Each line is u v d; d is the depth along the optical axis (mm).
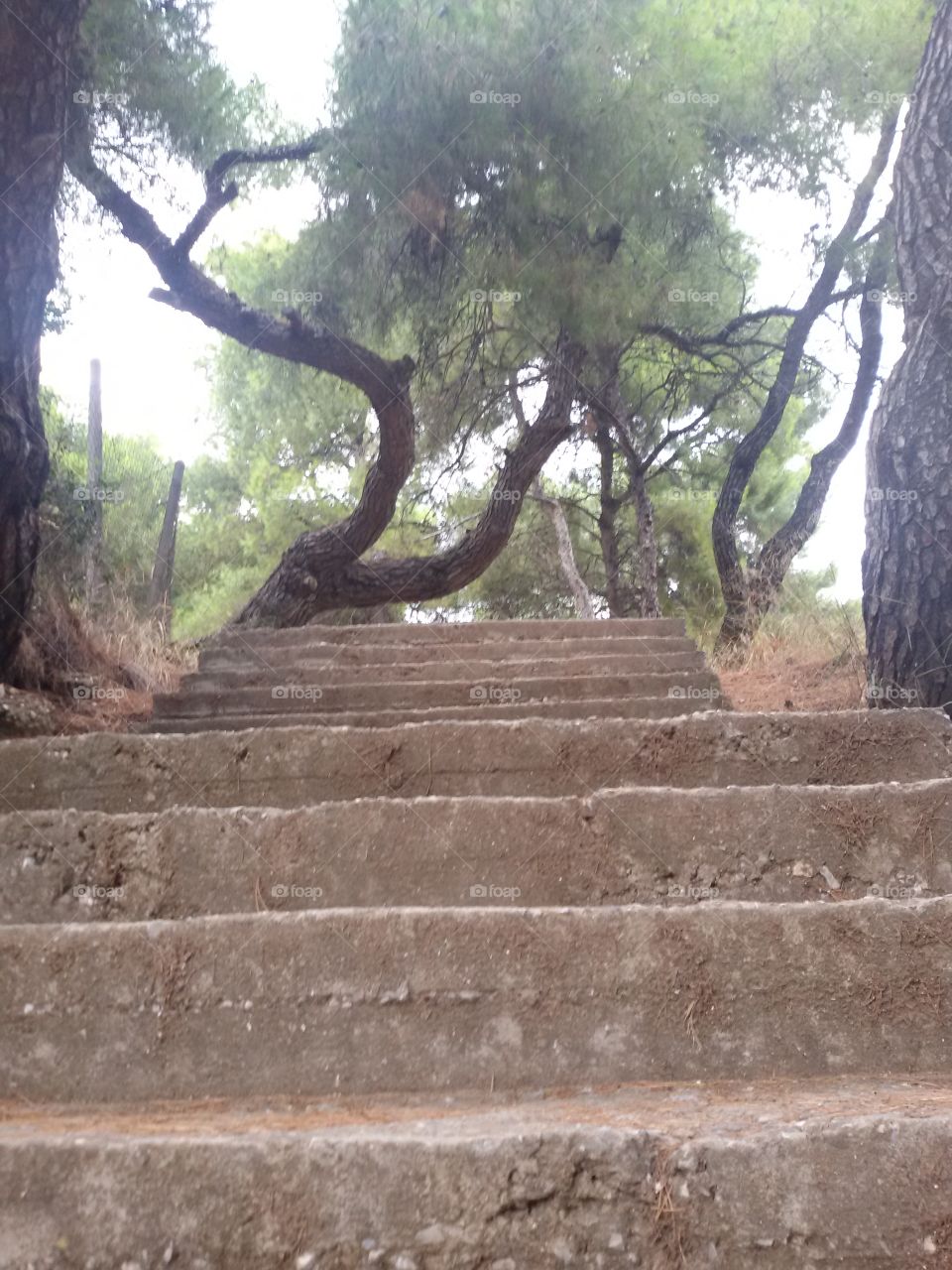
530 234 7367
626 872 2598
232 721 4832
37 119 4094
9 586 4430
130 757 3150
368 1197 1520
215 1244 1491
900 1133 1568
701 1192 1537
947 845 2617
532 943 2049
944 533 3703
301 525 13203
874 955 2061
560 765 3258
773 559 9742
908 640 3736
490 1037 1988
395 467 8281
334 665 5910
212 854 2531
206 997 2000
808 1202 1528
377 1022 1993
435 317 8273
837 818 2645
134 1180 1517
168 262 6648
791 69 8367
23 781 3115
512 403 10750
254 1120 1780
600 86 6980
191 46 6320
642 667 5668
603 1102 1843
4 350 4148
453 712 4484
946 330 3775
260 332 7223
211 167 6621
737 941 2064
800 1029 2010
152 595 8977
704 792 2662
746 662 7691
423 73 6723
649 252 8000
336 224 7414
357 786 3205
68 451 8344
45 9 4008
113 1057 1958
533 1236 1509
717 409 11820
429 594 8922
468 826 2598
